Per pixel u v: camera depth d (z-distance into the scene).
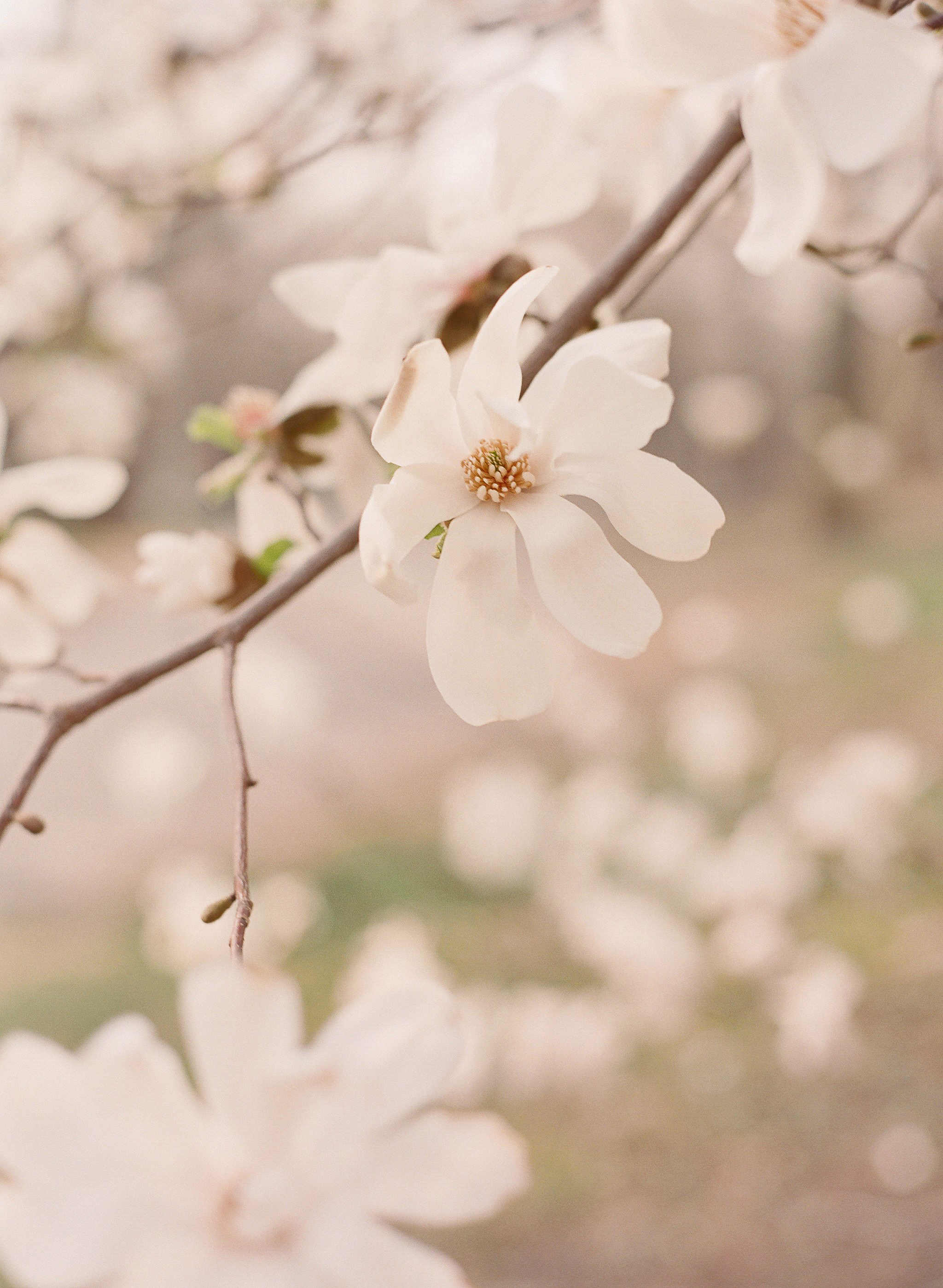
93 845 5.57
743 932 2.61
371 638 8.01
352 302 1.01
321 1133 0.82
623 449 0.88
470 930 3.69
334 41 1.71
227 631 0.96
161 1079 0.82
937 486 8.11
